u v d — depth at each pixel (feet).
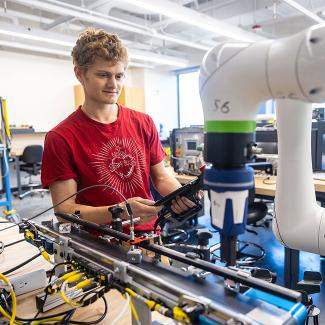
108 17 12.48
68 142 3.27
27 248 3.60
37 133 19.10
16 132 17.63
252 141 1.47
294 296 1.54
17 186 17.24
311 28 1.26
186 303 1.45
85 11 11.80
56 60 20.61
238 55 1.40
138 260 1.93
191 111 25.81
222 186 1.44
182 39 16.56
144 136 3.88
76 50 3.07
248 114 1.44
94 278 1.90
